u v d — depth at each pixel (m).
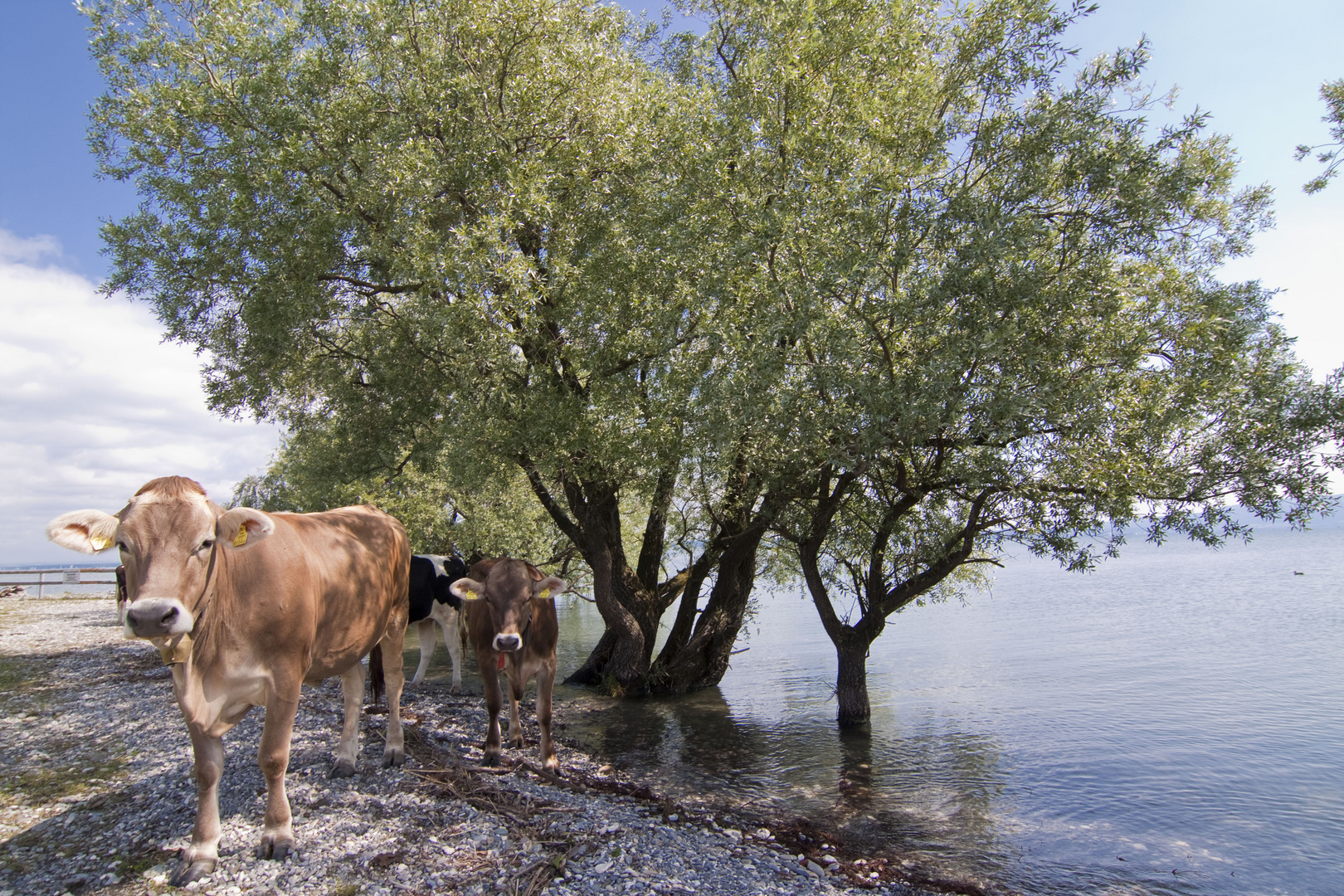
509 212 10.35
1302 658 16.73
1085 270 8.18
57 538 3.61
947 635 22.12
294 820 5.10
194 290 12.17
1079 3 8.32
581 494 13.01
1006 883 5.94
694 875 5.10
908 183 9.33
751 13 11.56
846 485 10.43
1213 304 8.60
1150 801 7.88
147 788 5.71
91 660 12.12
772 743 10.14
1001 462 8.34
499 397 10.88
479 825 5.29
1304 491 8.27
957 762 9.22
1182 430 8.82
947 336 8.23
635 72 12.63
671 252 10.10
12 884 4.12
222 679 4.27
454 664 12.63
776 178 9.53
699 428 9.70
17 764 6.36
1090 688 13.99
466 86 10.70
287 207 11.09
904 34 10.17
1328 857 6.48
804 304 8.30
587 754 9.28
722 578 13.87
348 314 12.62
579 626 24.73
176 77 11.43
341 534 5.68
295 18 12.09
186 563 3.75
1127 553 87.62
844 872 5.94
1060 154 8.78
